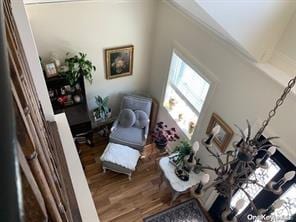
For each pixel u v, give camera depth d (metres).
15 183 0.29
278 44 2.53
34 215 0.68
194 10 2.83
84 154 4.76
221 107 3.25
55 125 2.44
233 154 2.26
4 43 0.42
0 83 0.35
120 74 4.55
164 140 4.56
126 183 4.38
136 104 4.70
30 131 0.84
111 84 4.67
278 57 2.54
